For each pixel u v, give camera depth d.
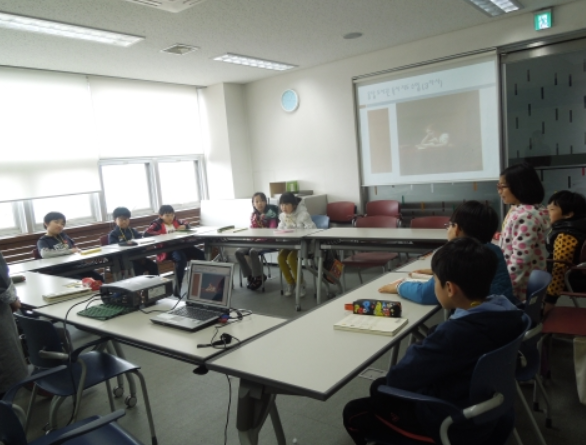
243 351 1.62
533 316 1.84
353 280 5.11
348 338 1.66
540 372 2.40
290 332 1.78
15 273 3.61
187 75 5.94
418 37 5.11
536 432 1.76
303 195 6.11
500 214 5.07
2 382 2.12
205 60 5.25
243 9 3.72
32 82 5.02
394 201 5.54
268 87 6.61
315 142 6.29
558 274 2.69
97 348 2.38
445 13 4.29
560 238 2.75
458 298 1.42
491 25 4.74
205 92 6.79
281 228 4.86
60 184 5.28
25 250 4.98
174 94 6.49
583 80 4.39
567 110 4.53
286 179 6.68
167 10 3.53
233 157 6.74
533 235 2.21
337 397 2.54
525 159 4.84
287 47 5.02
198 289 2.17
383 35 4.87
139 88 6.06
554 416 2.18
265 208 5.30
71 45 4.29
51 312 2.37
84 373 1.95
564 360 2.76
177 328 1.96
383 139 5.74
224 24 4.05
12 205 5.05
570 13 4.29
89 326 2.10
